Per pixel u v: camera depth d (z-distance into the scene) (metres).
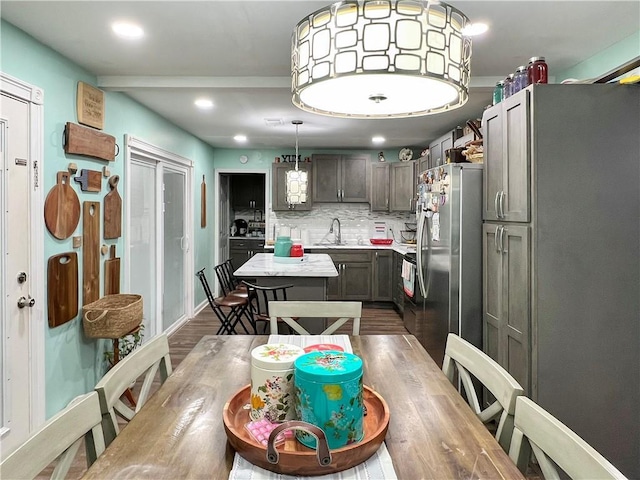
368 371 1.69
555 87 2.19
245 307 4.12
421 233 3.88
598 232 2.21
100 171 3.23
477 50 2.67
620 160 2.21
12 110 2.33
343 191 6.59
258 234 8.51
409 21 1.15
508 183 2.48
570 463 0.96
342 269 6.32
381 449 1.11
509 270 2.51
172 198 5.09
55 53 2.69
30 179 2.46
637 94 2.21
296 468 0.98
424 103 1.55
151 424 1.24
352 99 1.51
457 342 1.75
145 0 2.08
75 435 1.11
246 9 2.17
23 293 2.42
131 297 3.36
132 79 3.21
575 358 2.23
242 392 1.32
